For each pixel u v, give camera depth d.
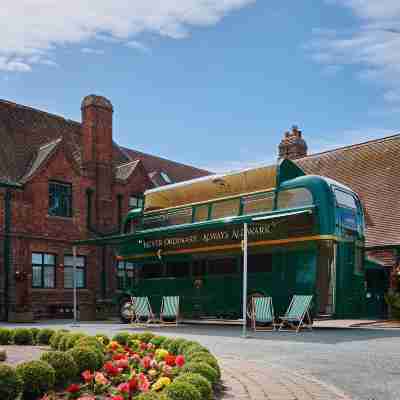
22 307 24.69
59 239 26.92
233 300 17.81
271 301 16.25
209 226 17.27
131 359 7.73
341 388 6.95
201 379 5.40
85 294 27.92
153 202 21.58
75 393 5.77
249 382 7.07
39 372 5.76
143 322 21.64
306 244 15.88
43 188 26.53
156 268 20.98
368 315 23.30
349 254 16.30
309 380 7.33
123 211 30.73
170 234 19.58
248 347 11.70
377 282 23.80
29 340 11.72
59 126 31.80
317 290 15.55
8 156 26.84
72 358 6.60
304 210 15.75
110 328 18.22
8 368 5.43
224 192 18.62
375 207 26.44
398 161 28.17
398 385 7.13
